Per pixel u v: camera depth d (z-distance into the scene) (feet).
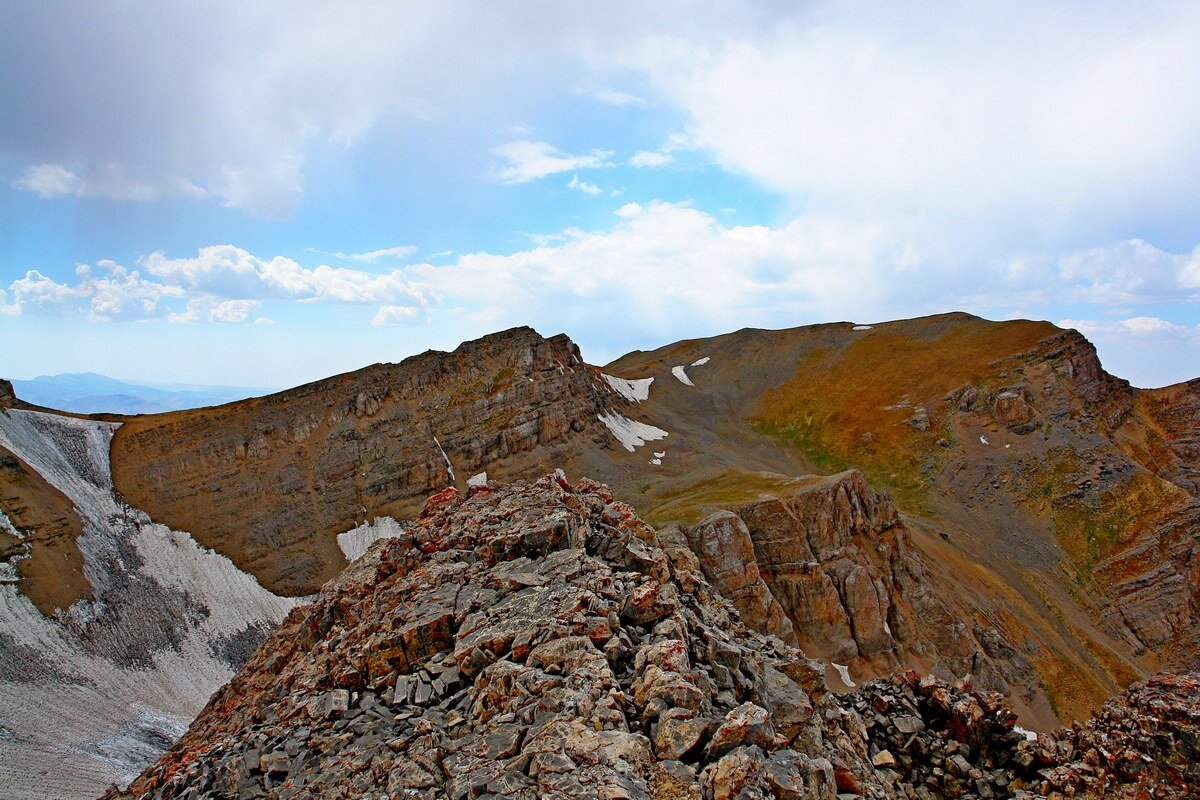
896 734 92.58
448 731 54.65
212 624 366.02
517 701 53.78
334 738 57.82
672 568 91.30
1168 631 368.68
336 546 426.92
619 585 71.56
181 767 67.72
